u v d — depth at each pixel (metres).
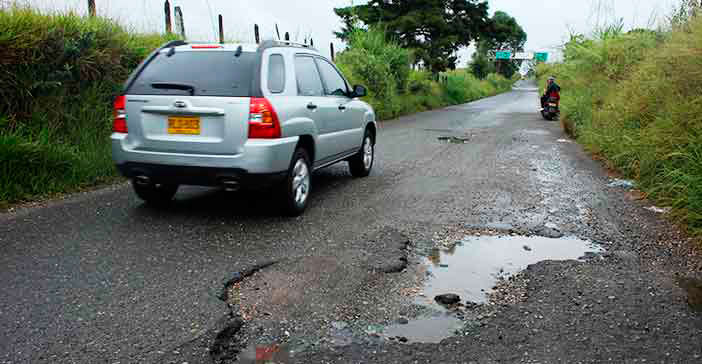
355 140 7.18
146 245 4.44
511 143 12.20
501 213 5.71
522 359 2.76
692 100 6.62
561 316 3.27
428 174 8.08
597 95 13.16
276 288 3.64
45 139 6.44
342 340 2.94
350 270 3.99
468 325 3.14
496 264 4.18
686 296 3.60
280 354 2.79
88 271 3.85
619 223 5.38
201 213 5.48
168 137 4.94
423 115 22.67
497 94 60.97
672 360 2.77
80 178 6.52
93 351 2.79
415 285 3.74
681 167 6.06
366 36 24.39
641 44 12.66
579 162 9.38
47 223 4.97
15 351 2.77
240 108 4.79
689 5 8.38
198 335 2.97
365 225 5.19
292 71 5.57
